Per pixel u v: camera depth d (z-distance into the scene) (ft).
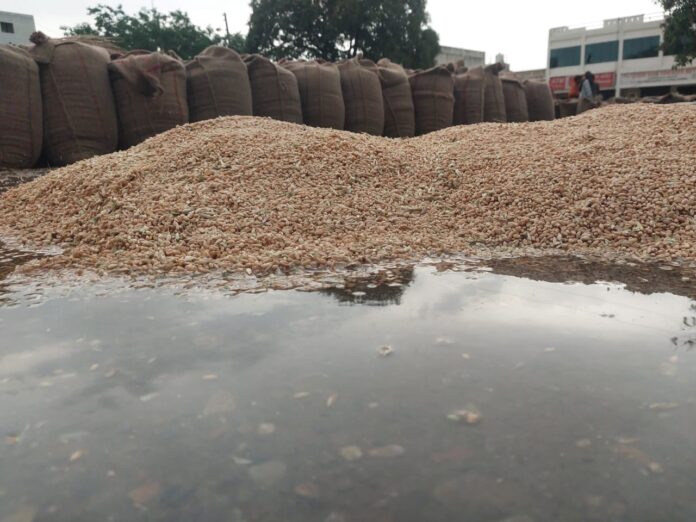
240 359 5.33
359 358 5.34
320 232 10.09
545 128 16.47
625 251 9.56
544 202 11.14
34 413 4.43
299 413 4.37
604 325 6.21
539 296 7.24
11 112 17.25
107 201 11.02
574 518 3.24
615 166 12.11
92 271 8.29
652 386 4.78
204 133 15.02
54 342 5.77
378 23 73.26
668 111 16.08
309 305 6.84
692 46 49.26
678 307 6.83
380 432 4.11
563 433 4.08
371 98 24.07
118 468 3.75
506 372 5.04
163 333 5.98
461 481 3.57
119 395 4.68
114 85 19.25
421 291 7.43
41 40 18.24
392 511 3.32
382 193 12.12
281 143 13.50
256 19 74.59
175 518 3.30
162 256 8.66
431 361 5.27
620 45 90.53
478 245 10.08
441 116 25.73
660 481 3.54
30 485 3.59
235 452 3.89
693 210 10.37
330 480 3.60
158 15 75.56
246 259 8.61
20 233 11.16
